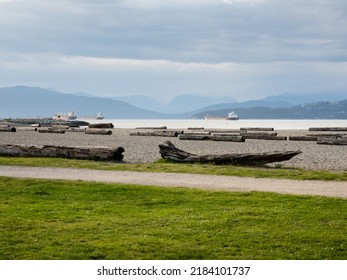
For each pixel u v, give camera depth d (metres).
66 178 39.97
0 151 56.56
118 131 140.25
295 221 25.88
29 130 140.50
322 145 85.62
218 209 28.88
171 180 39.53
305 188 36.00
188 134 101.38
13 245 21.92
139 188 35.00
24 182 37.41
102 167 47.31
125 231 24.12
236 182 38.66
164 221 26.14
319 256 20.53
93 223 25.69
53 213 27.98
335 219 26.30
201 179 40.19
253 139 103.81
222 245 21.98
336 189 35.66
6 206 29.78
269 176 42.03
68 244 21.98
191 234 23.56
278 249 21.39
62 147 55.03
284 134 125.94
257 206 29.48
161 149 52.59
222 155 50.62
